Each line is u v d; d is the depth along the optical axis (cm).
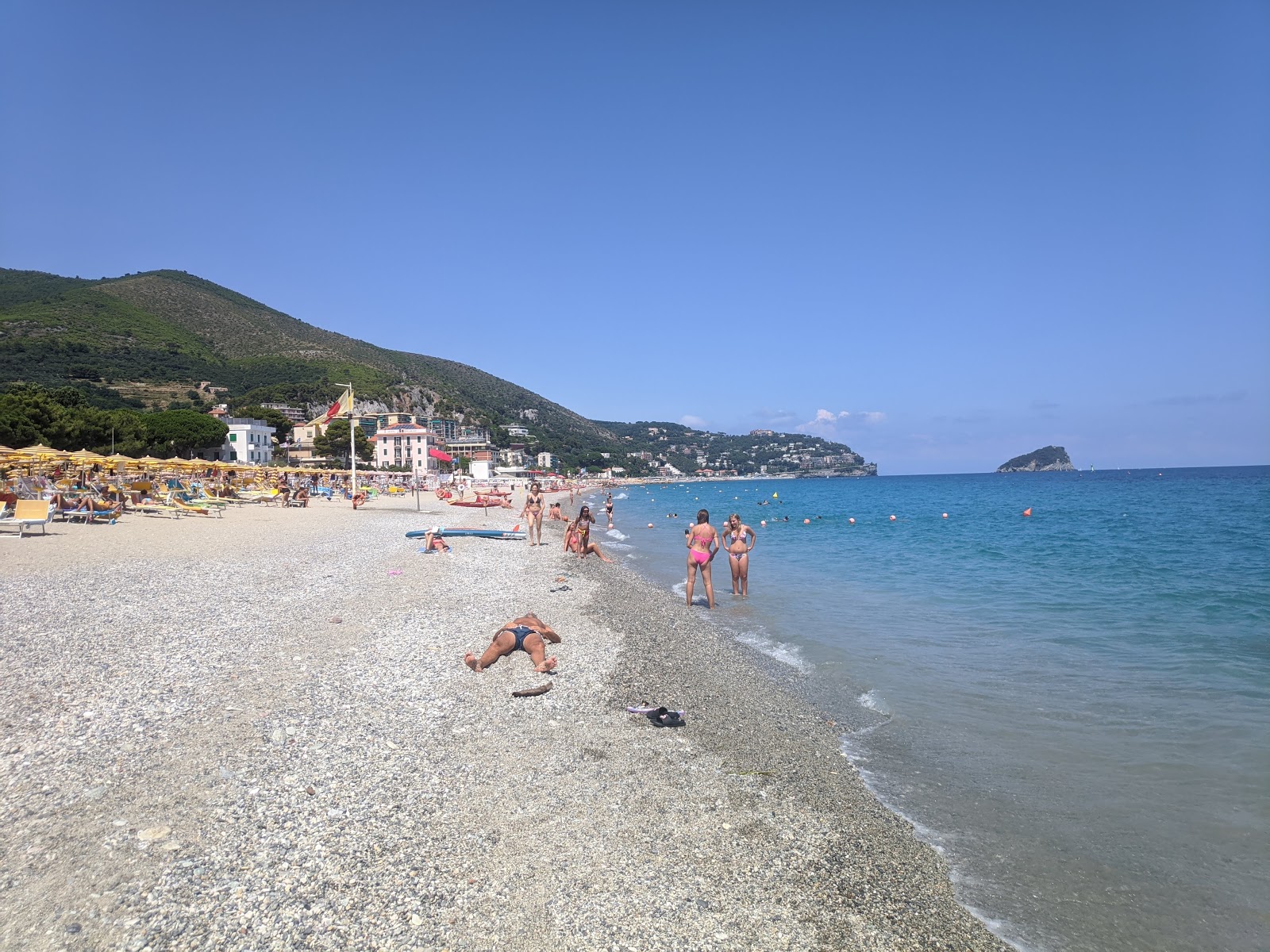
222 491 4381
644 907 405
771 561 2212
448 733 642
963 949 388
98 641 863
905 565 2070
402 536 2489
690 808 529
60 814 463
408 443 13462
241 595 1202
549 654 948
